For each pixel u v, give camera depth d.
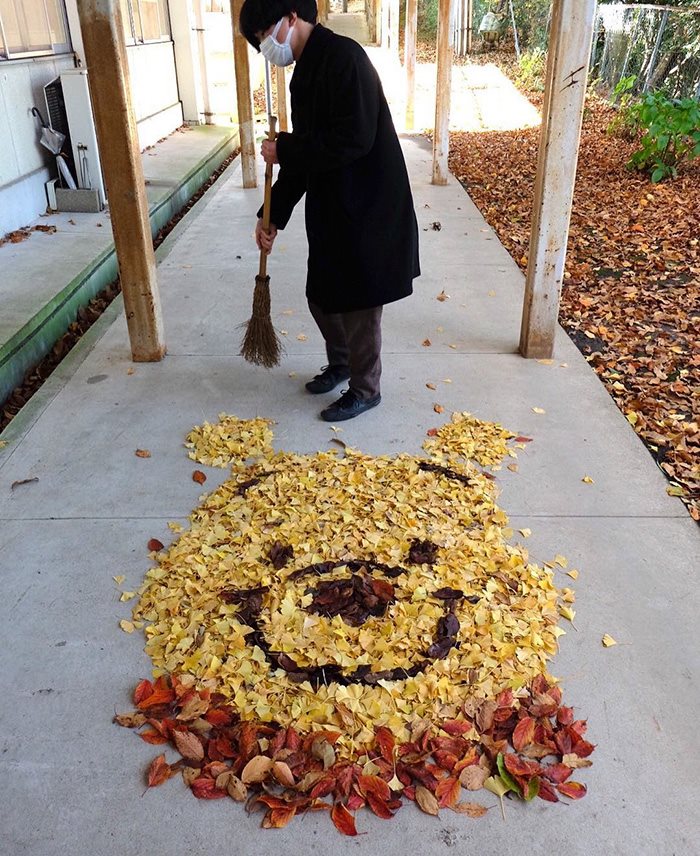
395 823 1.70
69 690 2.02
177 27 10.27
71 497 2.82
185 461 3.05
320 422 3.33
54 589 2.38
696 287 5.14
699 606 2.33
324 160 2.71
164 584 2.37
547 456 3.09
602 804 1.75
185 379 3.72
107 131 3.33
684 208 6.95
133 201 3.49
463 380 3.72
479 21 20.25
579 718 1.95
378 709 1.92
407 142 10.14
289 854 1.64
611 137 9.99
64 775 1.81
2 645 2.17
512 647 2.11
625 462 3.07
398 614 2.21
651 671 2.09
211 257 5.61
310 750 1.82
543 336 3.91
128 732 1.91
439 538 2.54
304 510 2.68
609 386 3.74
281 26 2.66
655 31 11.02
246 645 2.11
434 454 3.08
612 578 2.43
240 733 1.87
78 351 4.02
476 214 6.80
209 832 1.68
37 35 6.43
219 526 2.60
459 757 1.83
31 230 5.83
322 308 3.06
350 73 2.64
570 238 6.25
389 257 2.94
